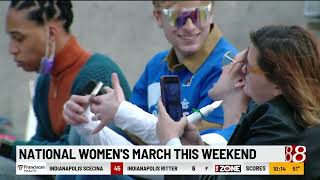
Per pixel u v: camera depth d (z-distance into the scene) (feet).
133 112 36.09
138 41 78.02
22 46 44.75
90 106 37.27
